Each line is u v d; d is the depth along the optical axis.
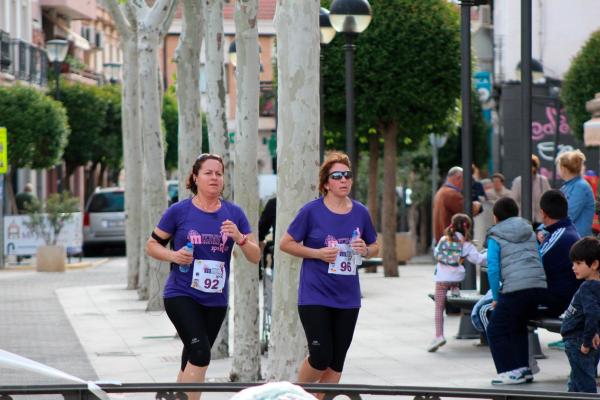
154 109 47.34
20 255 82.19
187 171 36.97
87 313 46.53
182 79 36.84
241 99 26.66
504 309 25.88
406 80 59.81
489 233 26.03
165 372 29.44
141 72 46.72
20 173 109.56
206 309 20.00
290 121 22.50
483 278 32.81
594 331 21.61
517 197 45.75
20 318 44.59
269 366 23.20
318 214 20.23
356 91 60.31
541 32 101.69
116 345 35.62
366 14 45.69
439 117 60.91
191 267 19.83
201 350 19.53
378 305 46.12
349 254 20.12
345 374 28.17
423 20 59.66
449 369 28.83
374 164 66.50
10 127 88.69
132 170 58.78
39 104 89.62
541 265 25.83
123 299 53.19
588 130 38.72
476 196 47.06
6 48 101.00
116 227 97.38
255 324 27.39
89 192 123.50
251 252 19.95
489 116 108.19
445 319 40.91
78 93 116.81
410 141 68.94
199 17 36.62
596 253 21.61
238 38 26.53
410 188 86.56
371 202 66.94
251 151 26.84
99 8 156.88
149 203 47.50
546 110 90.69
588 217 31.72
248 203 26.89
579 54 77.50
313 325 20.03
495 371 28.36
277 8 22.62
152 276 46.94
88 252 102.31
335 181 20.14
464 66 35.12
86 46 146.12
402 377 27.55
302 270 20.38
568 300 25.72
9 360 10.57
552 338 34.97
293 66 22.41
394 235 61.28
